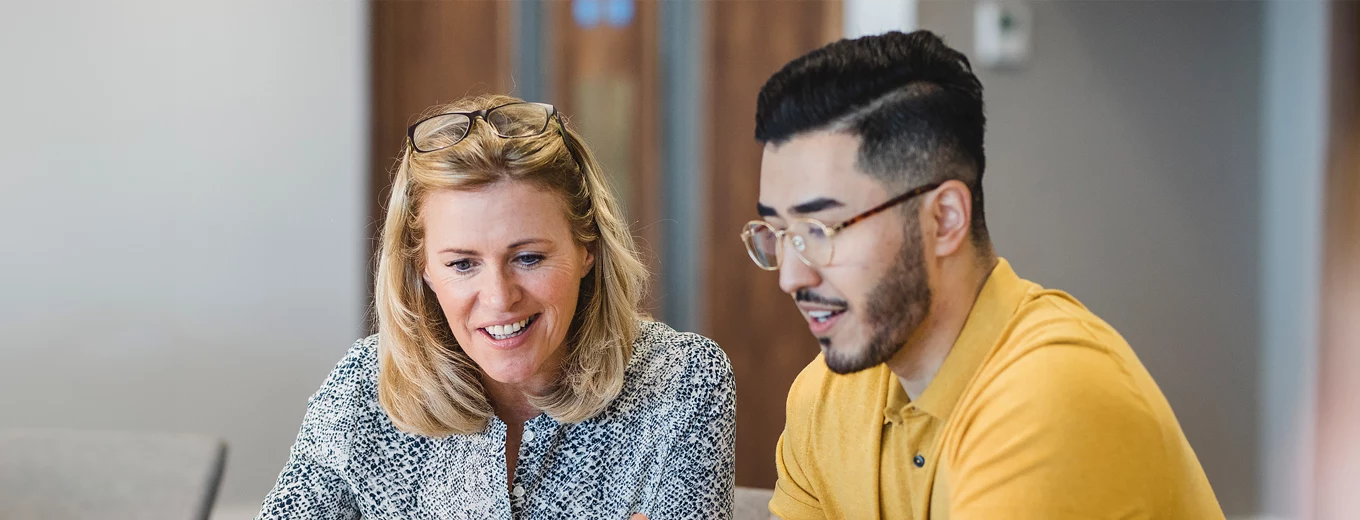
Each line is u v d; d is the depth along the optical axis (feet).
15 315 9.99
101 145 9.93
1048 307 3.50
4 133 9.81
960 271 3.43
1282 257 10.14
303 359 10.30
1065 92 9.84
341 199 10.23
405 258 4.33
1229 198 10.13
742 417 11.04
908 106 3.22
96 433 6.18
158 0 9.88
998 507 3.21
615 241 4.49
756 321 10.97
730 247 10.88
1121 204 10.00
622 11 10.68
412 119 10.53
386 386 4.45
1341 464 10.22
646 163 10.79
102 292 10.06
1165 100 9.98
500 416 4.58
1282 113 10.03
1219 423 10.36
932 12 9.67
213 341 10.21
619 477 4.60
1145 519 3.17
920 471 3.69
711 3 10.62
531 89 10.64
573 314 4.40
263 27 10.00
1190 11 9.93
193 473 6.04
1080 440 3.14
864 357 3.38
